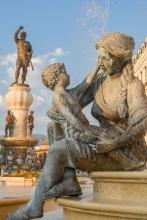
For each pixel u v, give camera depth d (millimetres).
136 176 2697
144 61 29453
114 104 3314
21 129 25750
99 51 3381
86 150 3027
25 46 25578
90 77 3533
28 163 23953
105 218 2559
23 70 25984
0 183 13180
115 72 3367
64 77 3334
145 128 3051
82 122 3252
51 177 2988
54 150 2994
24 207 3098
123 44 3268
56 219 3418
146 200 2684
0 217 3852
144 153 3242
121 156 3086
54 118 3281
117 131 3250
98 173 2971
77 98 3482
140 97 3139
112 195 2871
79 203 2664
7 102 26125
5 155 25734
